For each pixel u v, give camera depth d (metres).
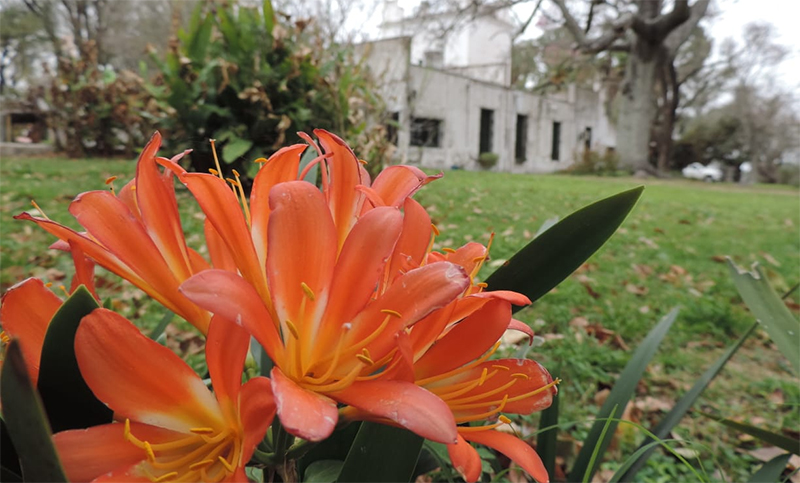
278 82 6.30
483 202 8.72
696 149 38.09
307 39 7.71
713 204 11.51
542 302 3.82
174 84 6.22
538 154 28.95
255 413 0.56
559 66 26.55
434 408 0.54
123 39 28.19
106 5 28.34
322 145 0.76
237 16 6.54
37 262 4.05
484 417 0.71
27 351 0.69
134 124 14.69
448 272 0.60
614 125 38.06
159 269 0.68
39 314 0.70
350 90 6.75
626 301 4.02
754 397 2.79
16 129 21.25
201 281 0.54
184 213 5.78
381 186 0.80
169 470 0.59
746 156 37.88
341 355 0.62
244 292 0.56
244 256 0.67
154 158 0.69
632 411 2.47
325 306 0.62
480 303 0.71
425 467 1.11
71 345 0.64
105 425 0.59
